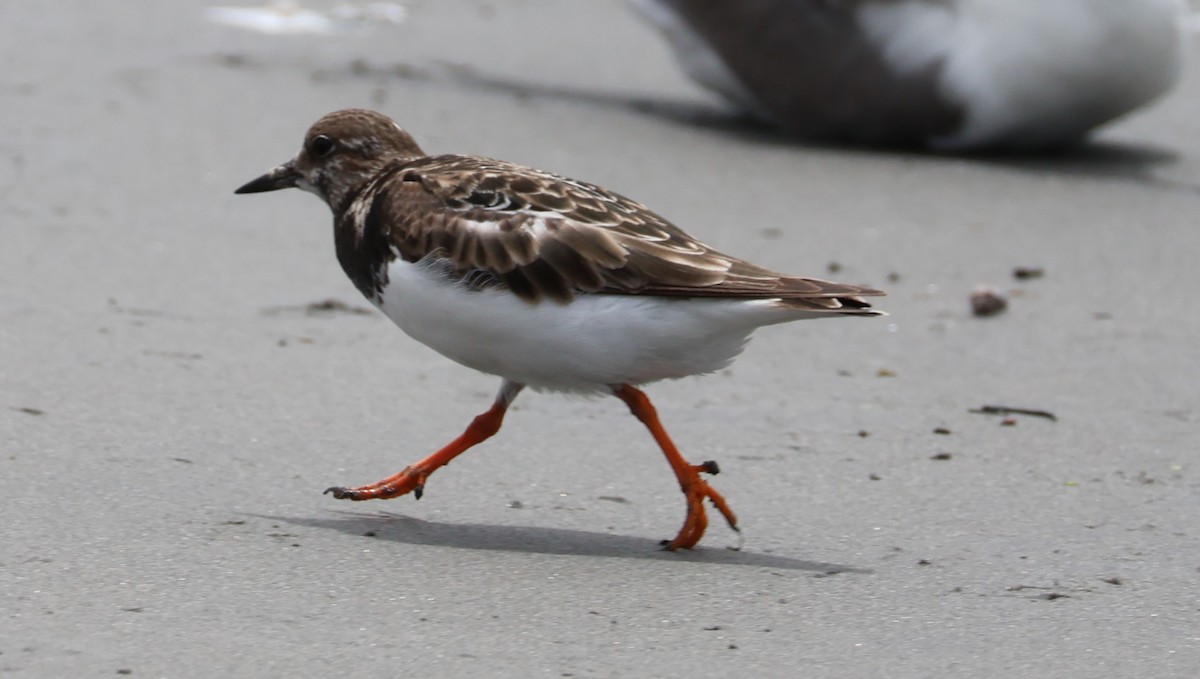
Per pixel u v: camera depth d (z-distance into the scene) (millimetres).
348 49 20219
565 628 7047
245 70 18688
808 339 12648
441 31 21859
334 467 9336
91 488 8617
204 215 14414
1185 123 19422
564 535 8430
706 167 16750
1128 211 16016
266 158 15883
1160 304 13570
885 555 8320
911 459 10078
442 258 7977
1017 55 17203
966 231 15258
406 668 6508
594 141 17250
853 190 16344
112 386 10445
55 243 13375
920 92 17547
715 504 8305
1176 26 17344
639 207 8188
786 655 6859
